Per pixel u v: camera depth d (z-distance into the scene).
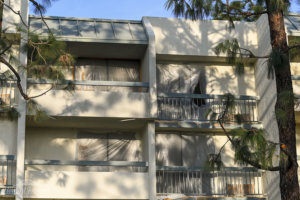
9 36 12.48
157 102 17.64
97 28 17.56
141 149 17.77
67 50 17.09
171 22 18.17
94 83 16.50
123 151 17.70
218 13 13.56
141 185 15.95
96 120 16.56
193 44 18.06
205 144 18.09
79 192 15.48
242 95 17.86
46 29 17.06
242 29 18.44
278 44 12.85
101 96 16.27
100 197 15.59
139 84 16.67
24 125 15.37
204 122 17.28
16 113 14.10
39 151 17.09
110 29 17.59
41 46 11.80
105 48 17.47
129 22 18.31
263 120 17.41
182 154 17.86
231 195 16.95
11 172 15.53
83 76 18.14
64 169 17.12
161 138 17.89
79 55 18.03
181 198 16.20
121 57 18.34
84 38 16.88
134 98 16.44
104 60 18.45
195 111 17.95
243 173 17.72
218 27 18.33
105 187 15.70
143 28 17.97
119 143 17.75
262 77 17.73
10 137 16.23
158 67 18.42
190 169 16.64
